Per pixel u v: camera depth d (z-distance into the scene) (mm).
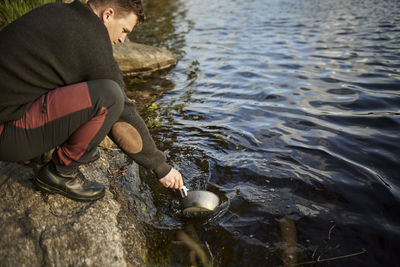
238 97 4039
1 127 1527
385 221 2021
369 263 1754
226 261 1813
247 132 3133
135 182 2443
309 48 6047
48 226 1737
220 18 9719
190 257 1849
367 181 2377
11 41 1459
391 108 3473
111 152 2758
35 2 4906
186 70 5289
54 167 1753
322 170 2521
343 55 5484
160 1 13695
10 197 1829
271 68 5047
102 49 1578
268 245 1894
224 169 2566
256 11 10656
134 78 5074
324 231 1970
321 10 10148
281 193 2295
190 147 2885
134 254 1829
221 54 6016
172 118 3510
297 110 3572
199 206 2004
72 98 1520
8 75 1464
